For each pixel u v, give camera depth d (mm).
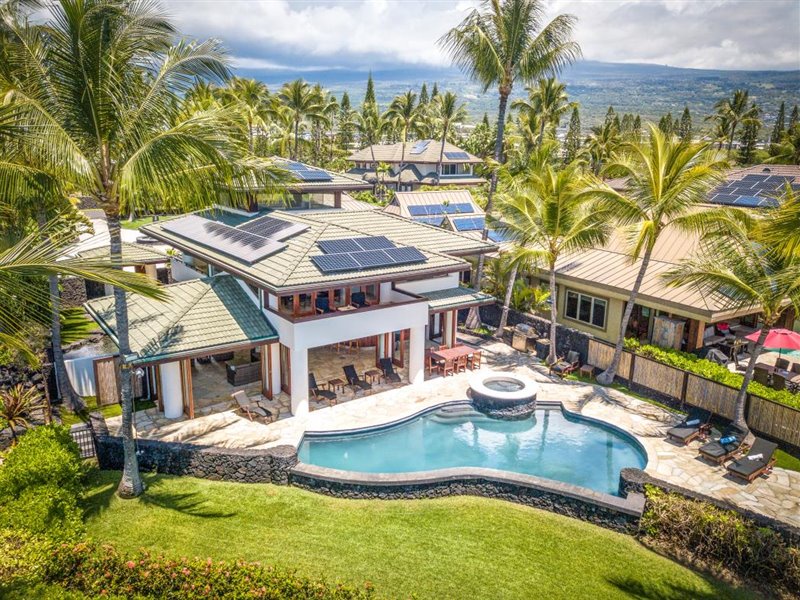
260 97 75250
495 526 15586
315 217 28562
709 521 14289
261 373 24281
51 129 13469
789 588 13227
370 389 24781
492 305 33406
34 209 18750
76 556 11438
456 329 29969
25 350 11906
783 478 18312
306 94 74250
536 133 65812
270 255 23156
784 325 30516
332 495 16953
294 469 17297
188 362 21422
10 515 13352
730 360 27328
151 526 15016
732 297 19844
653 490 15852
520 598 12758
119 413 22297
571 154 95938
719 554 14055
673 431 20656
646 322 29531
